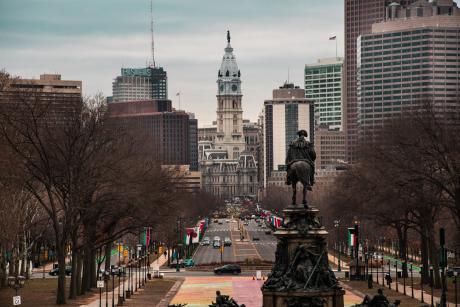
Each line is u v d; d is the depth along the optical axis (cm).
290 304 15512
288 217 16025
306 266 15675
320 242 15862
